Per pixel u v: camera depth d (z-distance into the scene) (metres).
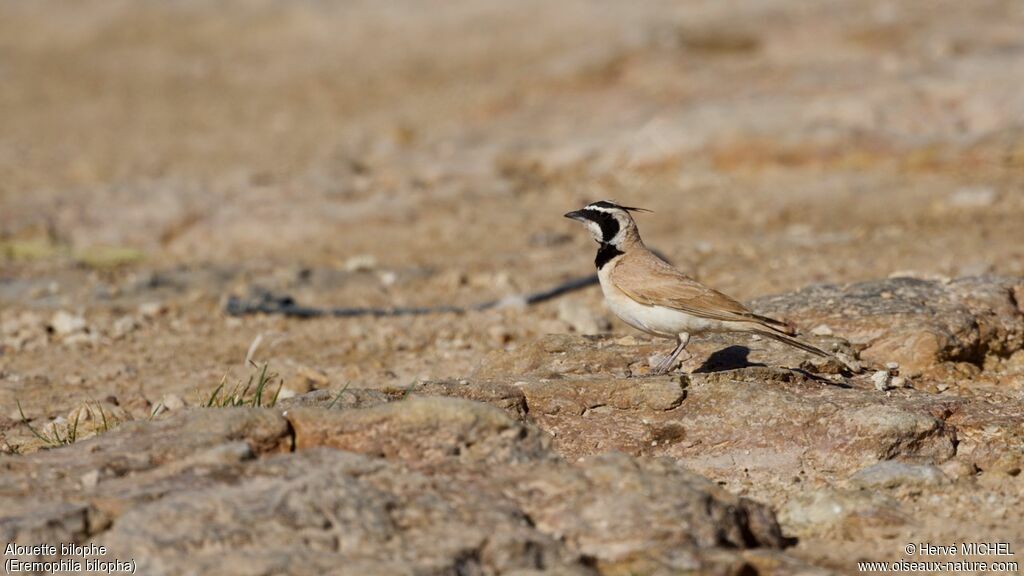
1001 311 14.02
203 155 32.69
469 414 9.56
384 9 48.75
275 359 15.88
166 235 24.28
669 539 8.45
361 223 24.06
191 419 9.80
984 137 25.30
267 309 18.22
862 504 9.70
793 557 9.01
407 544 8.17
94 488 8.91
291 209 24.78
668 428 11.12
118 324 17.66
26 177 30.39
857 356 13.02
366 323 17.55
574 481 8.98
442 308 18.09
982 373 13.25
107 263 22.28
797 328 13.64
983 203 22.66
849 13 35.12
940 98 26.95
